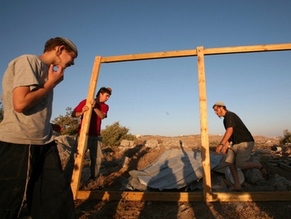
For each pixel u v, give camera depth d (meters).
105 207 3.80
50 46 2.06
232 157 4.67
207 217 3.38
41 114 1.97
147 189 4.64
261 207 3.67
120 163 7.29
